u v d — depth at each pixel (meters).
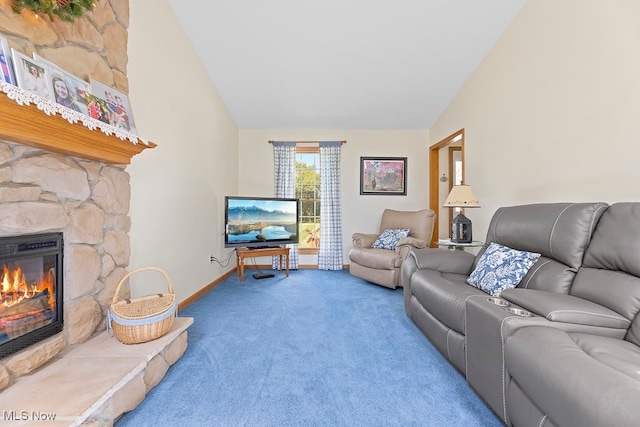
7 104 1.11
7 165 1.32
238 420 1.40
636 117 1.81
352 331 2.44
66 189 1.58
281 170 5.00
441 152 5.75
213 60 3.47
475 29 3.04
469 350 1.64
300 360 1.96
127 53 2.20
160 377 1.71
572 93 2.26
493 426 1.37
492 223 2.55
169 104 2.78
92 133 1.51
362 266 4.10
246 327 2.51
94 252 1.77
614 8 1.93
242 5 2.79
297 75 3.73
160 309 1.81
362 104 4.36
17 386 1.28
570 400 0.91
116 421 1.38
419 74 3.71
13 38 1.33
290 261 4.93
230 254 4.55
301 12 2.85
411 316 2.62
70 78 1.57
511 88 2.95
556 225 1.83
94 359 1.51
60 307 1.56
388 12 2.85
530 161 2.70
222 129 4.23
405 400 1.56
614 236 1.49
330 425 1.38
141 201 2.37
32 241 1.41
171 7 2.80
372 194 5.11
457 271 2.62
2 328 1.31
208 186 3.71
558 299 1.41
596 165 2.07
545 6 2.51
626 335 1.28
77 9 1.50
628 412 0.75
